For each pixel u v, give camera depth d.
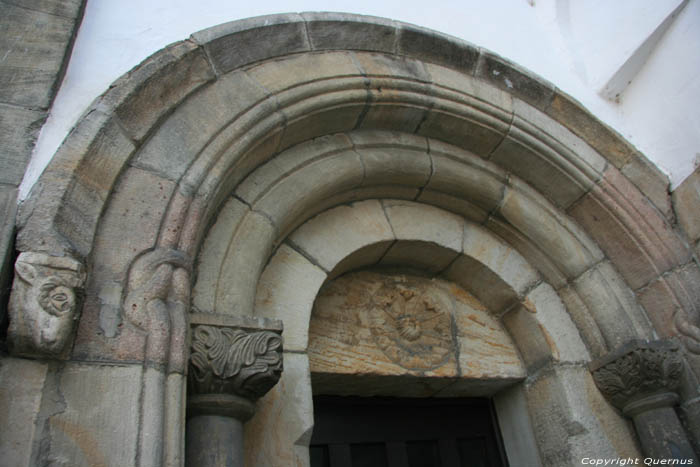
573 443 2.31
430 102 2.47
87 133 1.64
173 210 1.66
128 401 1.32
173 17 2.15
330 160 2.35
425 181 2.59
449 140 2.64
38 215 1.44
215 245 1.88
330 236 2.38
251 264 1.94
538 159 2.65
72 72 1.82
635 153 2.73
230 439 1.55
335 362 2.27
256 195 2.08
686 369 2.34
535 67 2.90
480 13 2.96
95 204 1.55
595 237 2.71
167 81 1.89
